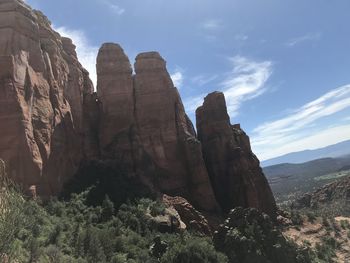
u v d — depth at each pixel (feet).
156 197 224.12
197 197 254.88
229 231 187.01
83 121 253.85
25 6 204.85
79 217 179.01
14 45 189.47
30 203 162.50
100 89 265.75
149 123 264.93
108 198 197.26
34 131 189.26
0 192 64.28
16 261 67.92
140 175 240.73
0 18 192.44
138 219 190.49
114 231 172.96
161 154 259.39
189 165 261.24
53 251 129.70
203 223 220.43
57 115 214.48
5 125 176.76
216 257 170.19
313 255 214.90
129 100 264.31
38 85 200.75
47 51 223.92
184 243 177.58
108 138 253.85
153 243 172.65
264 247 186.09
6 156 173.47
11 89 180.55
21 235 126.82
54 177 199.31
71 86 245.04
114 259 149.89
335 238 268.41
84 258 140.77
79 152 236.22
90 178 222.48
